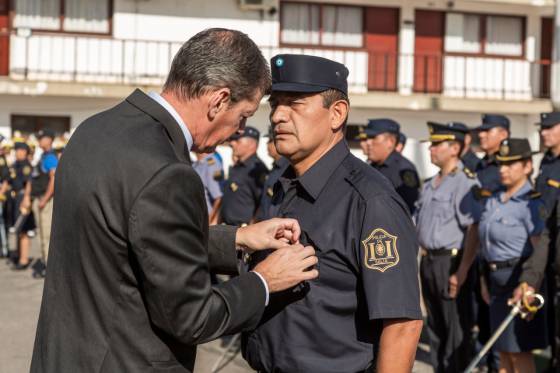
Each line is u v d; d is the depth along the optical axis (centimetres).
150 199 183
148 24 1603
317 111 234
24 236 956
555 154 602
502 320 459
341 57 1708
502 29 1783
